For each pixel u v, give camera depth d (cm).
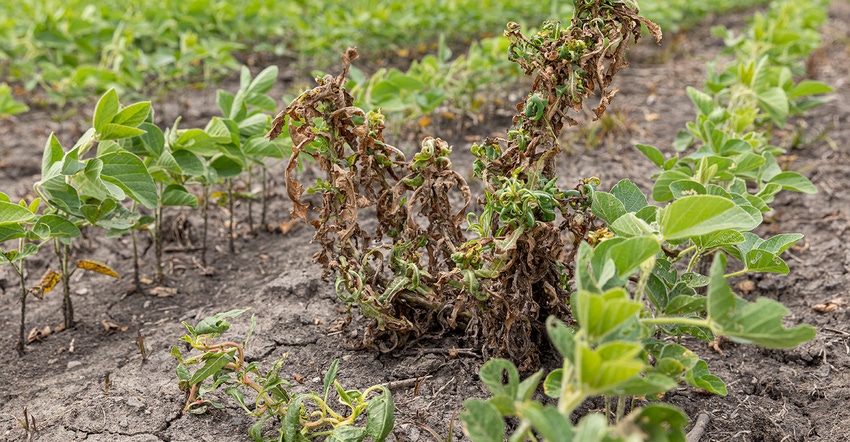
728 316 158
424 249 343
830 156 519
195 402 247
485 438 154
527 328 238
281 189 453
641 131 558
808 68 767
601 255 176
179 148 305
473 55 512
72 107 629
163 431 239
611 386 137
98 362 286
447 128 546
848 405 258
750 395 264
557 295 241
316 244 382
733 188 272
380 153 234
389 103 415
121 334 309
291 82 697
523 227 214
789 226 416
